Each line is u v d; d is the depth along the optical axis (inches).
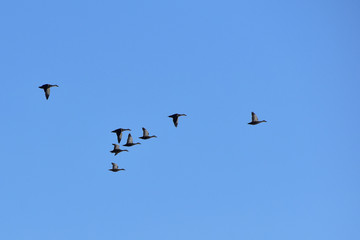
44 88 4180.6
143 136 4291.3
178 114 4328.3
